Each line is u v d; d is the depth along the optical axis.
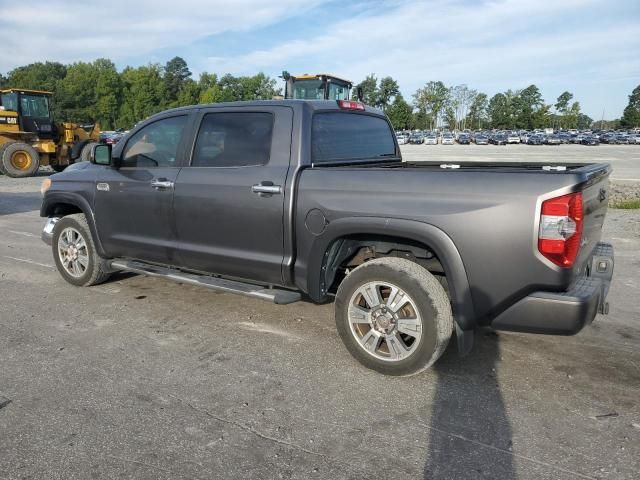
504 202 3.16
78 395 3.44
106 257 5.38
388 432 3.05
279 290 4.25
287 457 2.83
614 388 3.55
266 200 4.00
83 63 104.06
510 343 4.27
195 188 4.41
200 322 4.74
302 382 3.64
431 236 3.35
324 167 3.94
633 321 4.74
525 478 2.66
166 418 3.19
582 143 59.34
